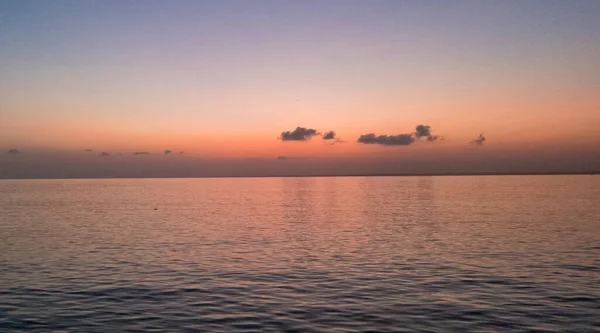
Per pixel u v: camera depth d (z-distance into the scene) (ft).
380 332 58.03
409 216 208.74
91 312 66.54
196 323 61.82
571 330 58.03
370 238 139.33
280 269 95.09
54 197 420.77
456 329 58.70
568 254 107.96
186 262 102.53
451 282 82.69
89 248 122.01
